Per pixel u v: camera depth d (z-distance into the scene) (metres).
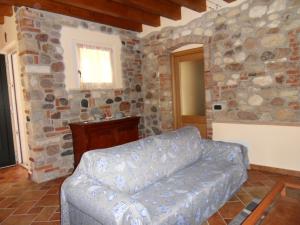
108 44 4.25
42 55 3.36
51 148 3.48
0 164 4.19
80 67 3.82
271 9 3.12
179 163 2.35
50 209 2.55
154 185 2.03
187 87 4.37
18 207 2.62
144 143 2.17
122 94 4.51
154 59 4.62
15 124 4.30
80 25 3.83
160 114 4.63
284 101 3.13
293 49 3.00
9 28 3.67
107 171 1.80
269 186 2.79
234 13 3.46
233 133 3.59
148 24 4.33
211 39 3.75
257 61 3.31
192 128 2.81
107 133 3.70
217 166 2.45
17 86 4.16
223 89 3.70
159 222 1.50
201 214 1.91
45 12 3.39
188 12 3.99
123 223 1.35
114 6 3.65
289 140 3.08
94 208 1.47
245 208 2.30
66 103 3.65
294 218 1.59
